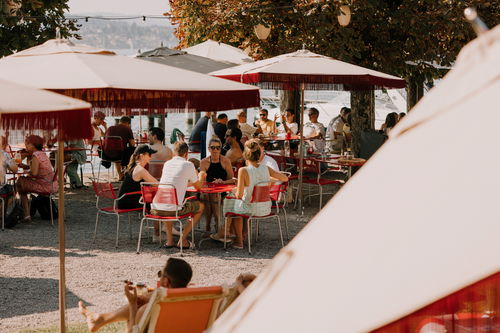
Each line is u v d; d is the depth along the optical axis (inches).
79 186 614.2
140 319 171.2
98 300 295.4
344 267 50.3
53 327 254.2
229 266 354.0
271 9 642.8
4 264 354.3
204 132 554.9
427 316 47.4
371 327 45.7
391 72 704.4
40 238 416.8
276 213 397.4
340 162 531.2
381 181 55.0
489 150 48.8
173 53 581.9
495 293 47.1
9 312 276.8
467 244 44.7
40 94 163.6
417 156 53.8
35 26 663.1
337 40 645.9
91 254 377.7
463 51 57.7
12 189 450.3
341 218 55.1
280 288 53.6
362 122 703.7
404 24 668.1
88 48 245.9
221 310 178.1
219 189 386.9
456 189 48.4
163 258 370.0
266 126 743.1
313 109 640.4
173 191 372.8
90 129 165.0
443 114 55.3
